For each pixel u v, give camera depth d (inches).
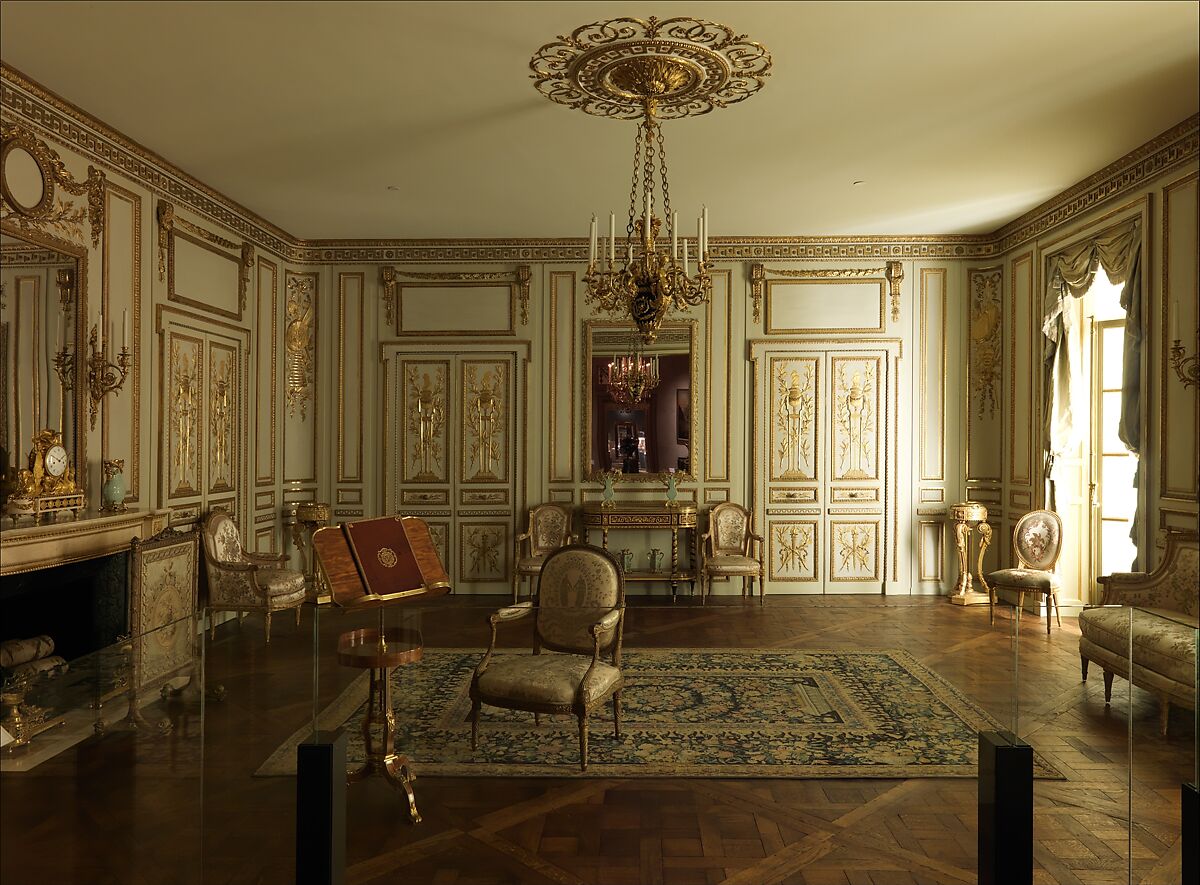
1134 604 162.4
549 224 245.0
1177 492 171.2
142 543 154.6
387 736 100.2
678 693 122.6
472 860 91.5
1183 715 80.5
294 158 187.0
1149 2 120.1
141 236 180.4
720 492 261.1
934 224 246.7
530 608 106.9
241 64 140.0
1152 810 82.7
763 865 90.8
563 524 254.7
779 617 217.3
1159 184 177.2
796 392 260.2
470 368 263.6
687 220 241.0
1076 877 86.0
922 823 99.4
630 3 120.9
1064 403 221.8
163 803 72.9
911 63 139.3
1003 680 84.2
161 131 170.2
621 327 261.6
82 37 130.1
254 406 238.4
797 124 165.9
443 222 243.0
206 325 209.6
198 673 76.0
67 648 156.9
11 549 129.0
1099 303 221.6
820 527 259.6
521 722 106.0
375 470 264.4
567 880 88.0
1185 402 168.6
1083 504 223.0
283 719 100.0
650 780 107.7
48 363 150.9
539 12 123.1
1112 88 149.6
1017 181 204.5
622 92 149.7
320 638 100.2
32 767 64.6
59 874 66.3
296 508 249.3
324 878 79.5
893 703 123.7
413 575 101.7
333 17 124.3
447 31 128.6
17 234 142.2
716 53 135.5
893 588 258.7
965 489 257.8
